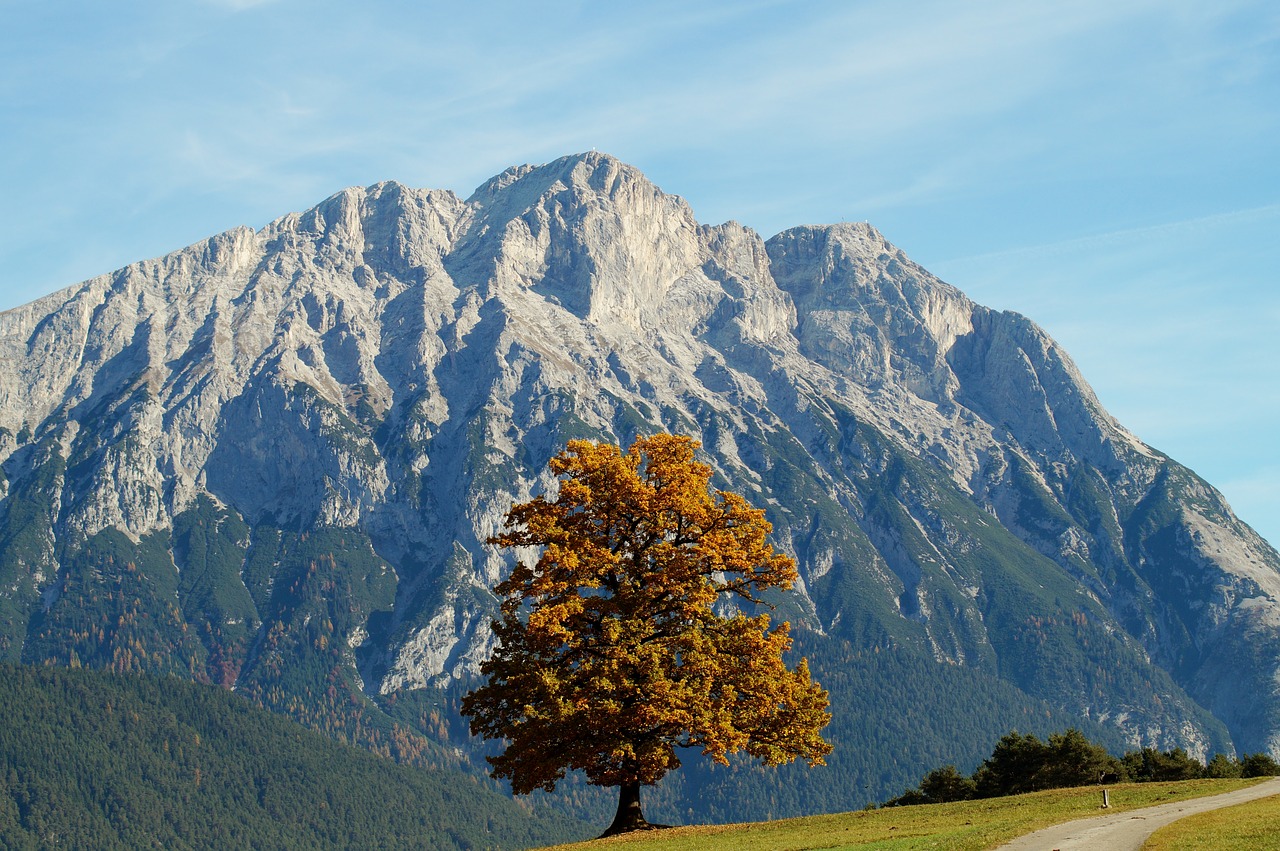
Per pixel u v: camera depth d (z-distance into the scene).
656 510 71.62
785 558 74.00
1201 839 49.12
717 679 71.06
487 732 73.25
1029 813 65.12
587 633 71.38
